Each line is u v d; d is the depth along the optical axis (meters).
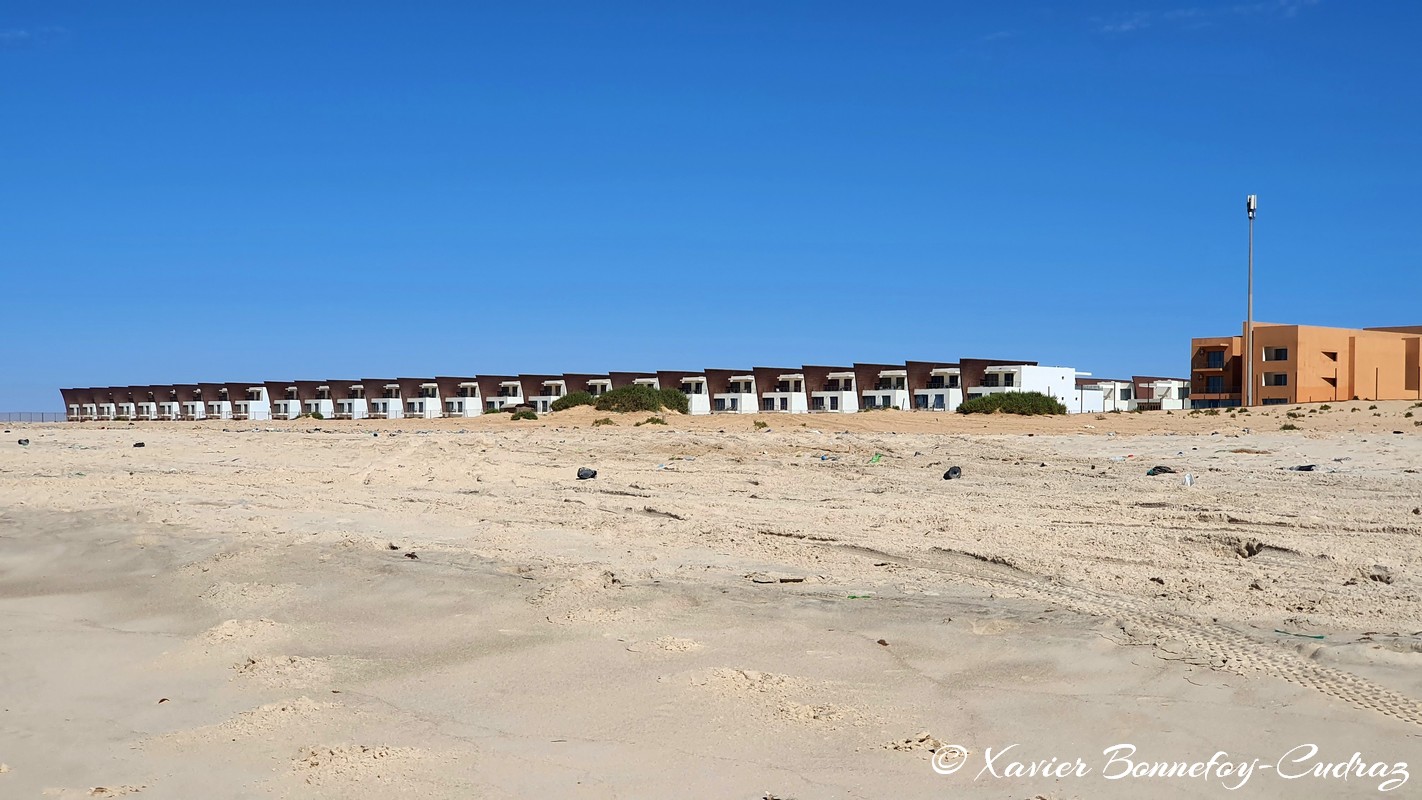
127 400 134.75
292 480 21.45
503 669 7.75
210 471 23.89
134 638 9.23
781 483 19.36
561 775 5.71
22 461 27.70
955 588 9.74
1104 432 42.00
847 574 10.52
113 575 12.10
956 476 19.89
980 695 6.77
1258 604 8.72
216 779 5.84
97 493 19.06
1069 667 7.23
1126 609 8.67
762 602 9.41
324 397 122.88
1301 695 6.36
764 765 5.75
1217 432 38.12
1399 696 6.26
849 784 5.48
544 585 10.28
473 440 32.72
